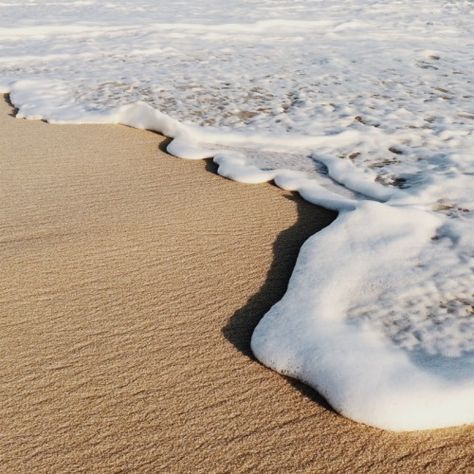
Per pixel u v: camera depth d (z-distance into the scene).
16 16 12.53
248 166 4.33
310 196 3.78
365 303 2.55
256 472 1.76
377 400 1.93
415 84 7.14
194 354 2.27
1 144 4.96
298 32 11.37
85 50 9.38
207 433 1.90
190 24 11.66
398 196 3.80
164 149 4.85
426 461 1.80
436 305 2.54
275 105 6.20
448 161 4.47
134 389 2.08
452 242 3.10
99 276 2.81
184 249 3.10
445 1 15.55
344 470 1.77
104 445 1.85
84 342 2.33
